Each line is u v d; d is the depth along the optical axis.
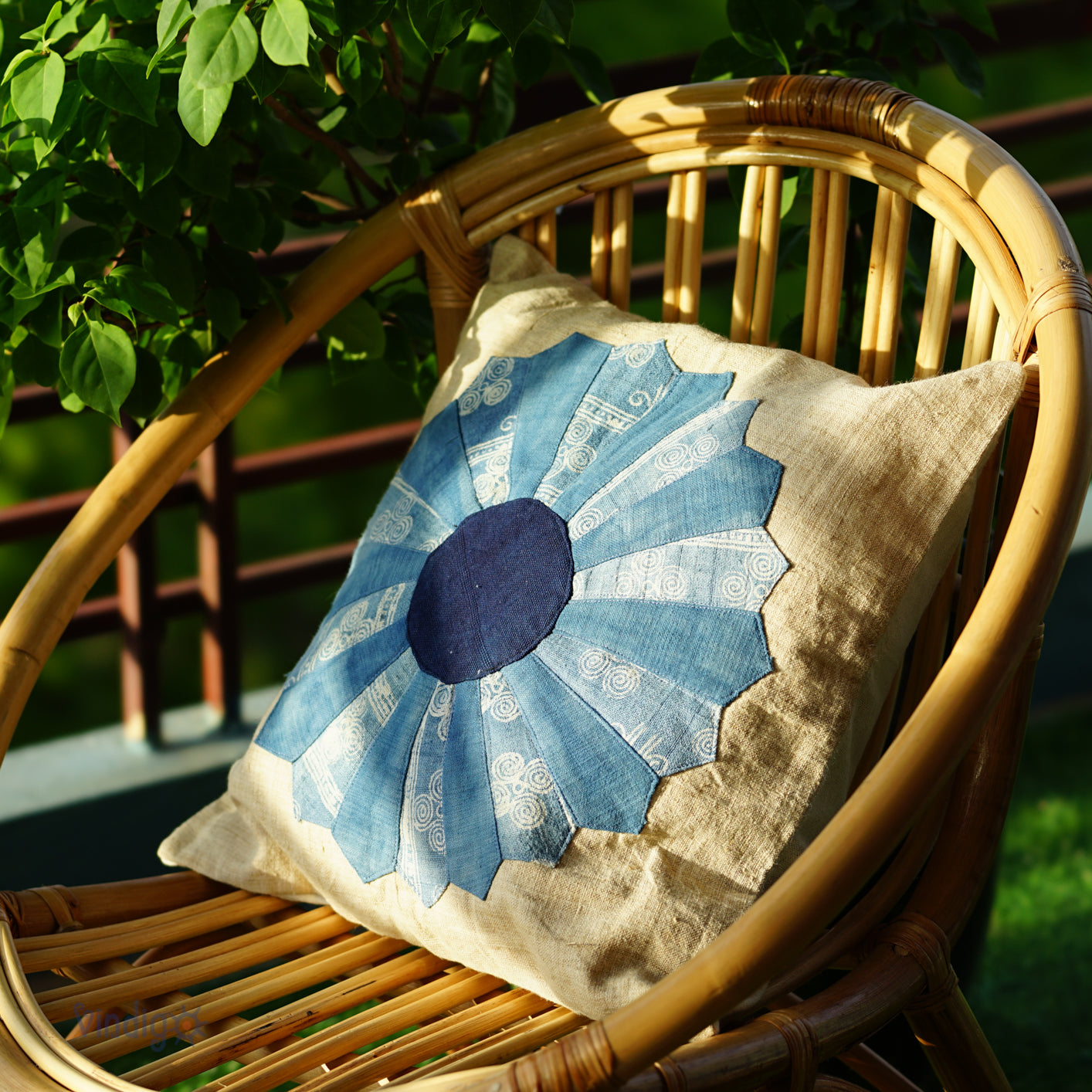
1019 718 2.17
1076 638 3.69
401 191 2.38
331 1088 2.03
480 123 2.47
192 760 2.96
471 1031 2.08
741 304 2.27
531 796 2.10
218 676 3.08
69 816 2.78
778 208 2.24
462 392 2.26
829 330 2.24
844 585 2.09
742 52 2.34
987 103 6.59
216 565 2.99
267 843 2.22
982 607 2.02
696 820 2.08
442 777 2.13
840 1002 2.04
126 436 2.77
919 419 2.11
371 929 2.17
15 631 2.23
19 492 4.75
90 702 4.47
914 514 2.10
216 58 2.12
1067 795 3.09
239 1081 2.05
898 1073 2.24
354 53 2.27
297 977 2.14
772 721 2.08
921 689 2.21
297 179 2.34
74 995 2.11
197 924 2.20
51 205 2.22
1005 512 2.16
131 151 2.20
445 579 2.19
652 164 2.28
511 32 2.17
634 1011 1.94
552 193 2.30
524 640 2.14
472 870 2.11
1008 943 2.68
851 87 2.19
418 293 2.48
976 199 2.14
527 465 2.20
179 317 2.29
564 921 2.08
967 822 2.16
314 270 2.34
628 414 2.19
